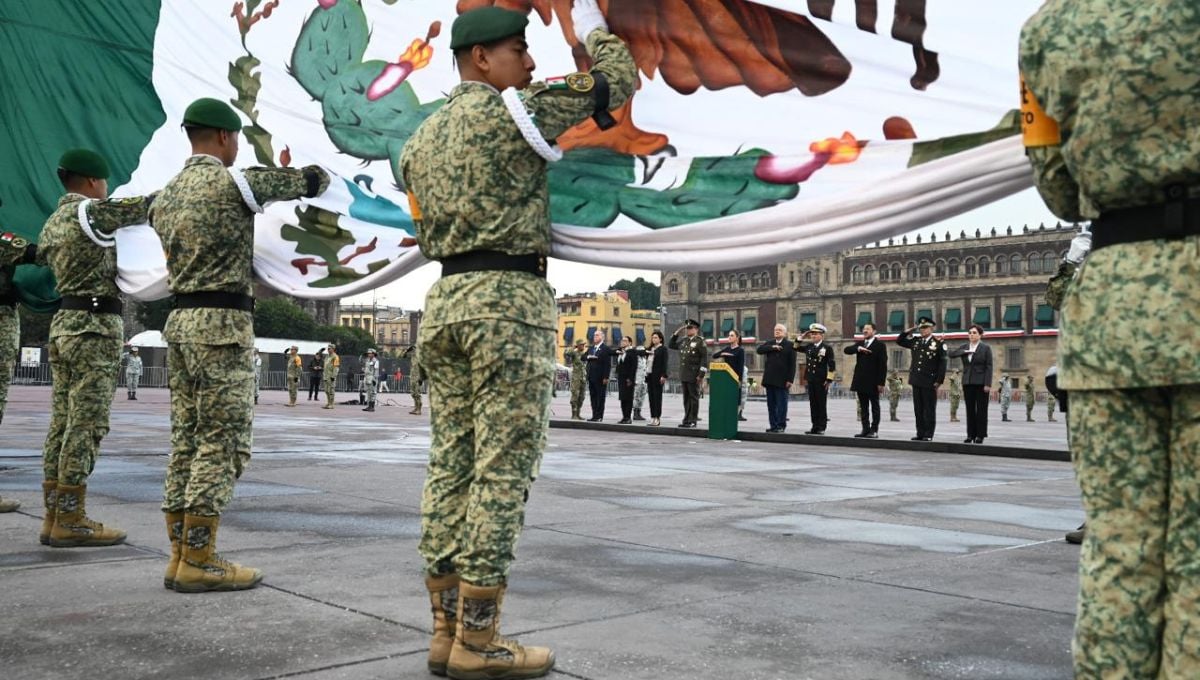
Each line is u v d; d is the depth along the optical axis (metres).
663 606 3.79
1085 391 1.87
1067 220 2.07
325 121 4.65
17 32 5.57
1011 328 83.56
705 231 3.30
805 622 3.56
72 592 3.90
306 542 5.07
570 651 3.16
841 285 91.94
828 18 3.10
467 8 4.23
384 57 4.49
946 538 5.54
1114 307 1.79
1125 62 1.74
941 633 3.43
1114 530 1.83
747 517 6.31
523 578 4.30
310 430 15.16
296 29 4.76
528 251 2.85
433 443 3.02
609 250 3.43
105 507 6.16
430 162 2.88
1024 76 1.98
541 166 2.87
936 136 2.93
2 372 5.66
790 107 3.18
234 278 3.94
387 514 6.08
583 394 20.08
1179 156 1.70
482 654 2.82
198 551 3.91
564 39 3.84
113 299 4.88
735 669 2.98
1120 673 1.79
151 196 4.68
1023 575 4.47
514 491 2.81
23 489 6.88
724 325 97.94
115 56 5.44
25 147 5.60
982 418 14.00
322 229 4.49
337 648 3.16
